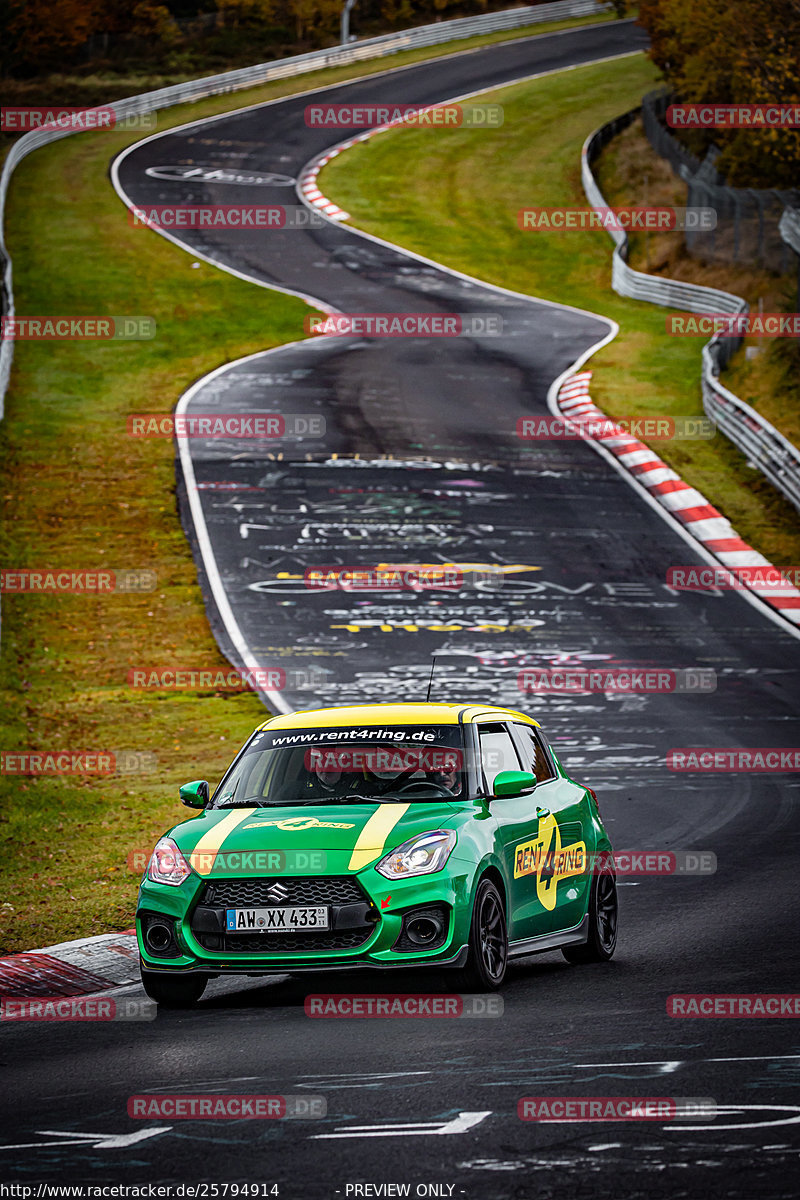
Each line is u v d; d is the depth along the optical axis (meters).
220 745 70.56
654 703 77.75
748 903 41.88
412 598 98.25
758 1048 25.25
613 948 36.91
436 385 156.00
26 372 157.12
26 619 94.25
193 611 95.75
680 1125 20.61
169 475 125.56
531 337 181.00
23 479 123.88
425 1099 22.30
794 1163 18.84
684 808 57.41
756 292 196.00
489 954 31.27
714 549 110.50
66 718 75.94
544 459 131.75
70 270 198.50
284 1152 19.89
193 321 180.12
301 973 29.78
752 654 88.31
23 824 55.56
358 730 35.34
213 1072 24.77
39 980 35.59
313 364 163.25
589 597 99.44
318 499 119.44
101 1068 25.72
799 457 119.75
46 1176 19.20
